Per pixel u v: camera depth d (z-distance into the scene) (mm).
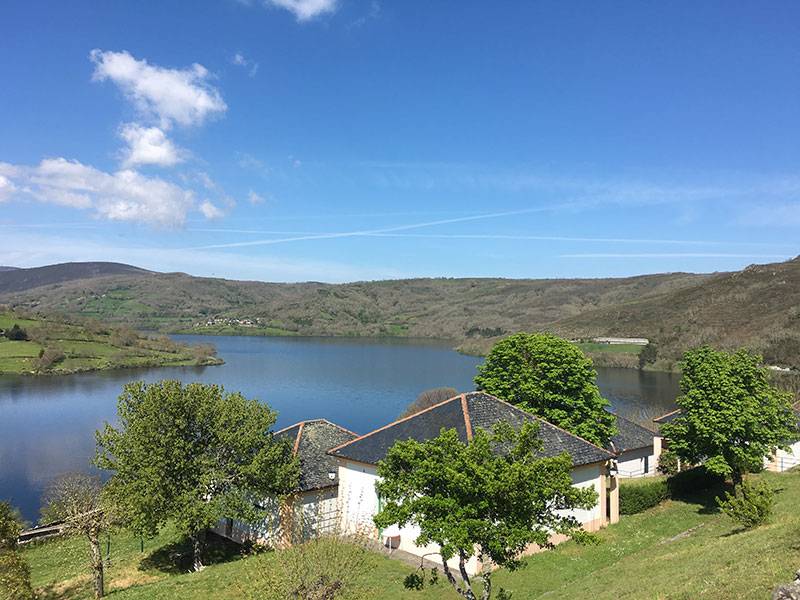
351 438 35031
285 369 132250
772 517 23922
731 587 14227
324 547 19516
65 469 56750
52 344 132000
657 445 44344
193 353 145000
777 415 33062
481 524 14914
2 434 69812
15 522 28906
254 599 18188
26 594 23750
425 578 22766
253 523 28609
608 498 30828
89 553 30328
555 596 20062
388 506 16531
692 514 31500
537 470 15672
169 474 27062
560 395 36250
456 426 27750
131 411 29422
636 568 21094
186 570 28391
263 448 28844
